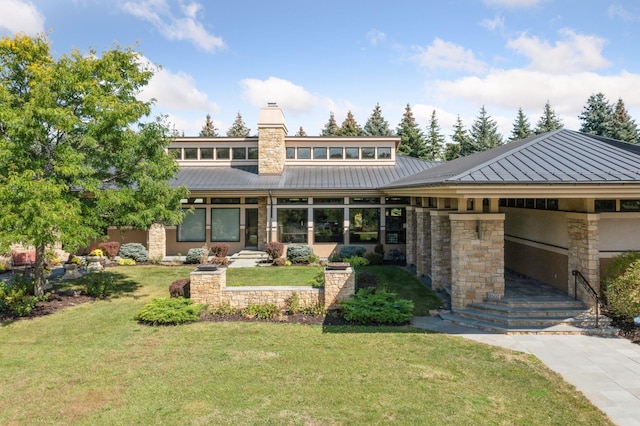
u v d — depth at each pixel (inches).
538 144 505.4
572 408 265.9
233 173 975.0
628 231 472.1
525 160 446.6
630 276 405.7
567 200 494.3
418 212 692.1
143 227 555.5
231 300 492.1
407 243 804.0
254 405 269.0
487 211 480.7
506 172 410.3
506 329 415.2
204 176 949.8
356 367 329.1
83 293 578.6
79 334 413.7
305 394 283.6
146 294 585.6
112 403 273.7
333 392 286.2
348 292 482.9
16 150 454.3
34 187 437.7
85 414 260.4
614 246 472.1
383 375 314.0
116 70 543.8
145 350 369.4
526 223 611.5
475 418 252.8
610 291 421.1
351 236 899.4
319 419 251.3
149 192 540.1
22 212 434.6
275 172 967.6
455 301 475.2
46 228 452.1
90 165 522.0
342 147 1030.4
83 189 541.3
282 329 426.3
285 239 900.0
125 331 422.6
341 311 476.1
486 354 358.0
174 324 443.2
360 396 280.4
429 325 442.3
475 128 2244.1
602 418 254.4
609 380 307.9
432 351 364.8
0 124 489.4
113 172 615.5
